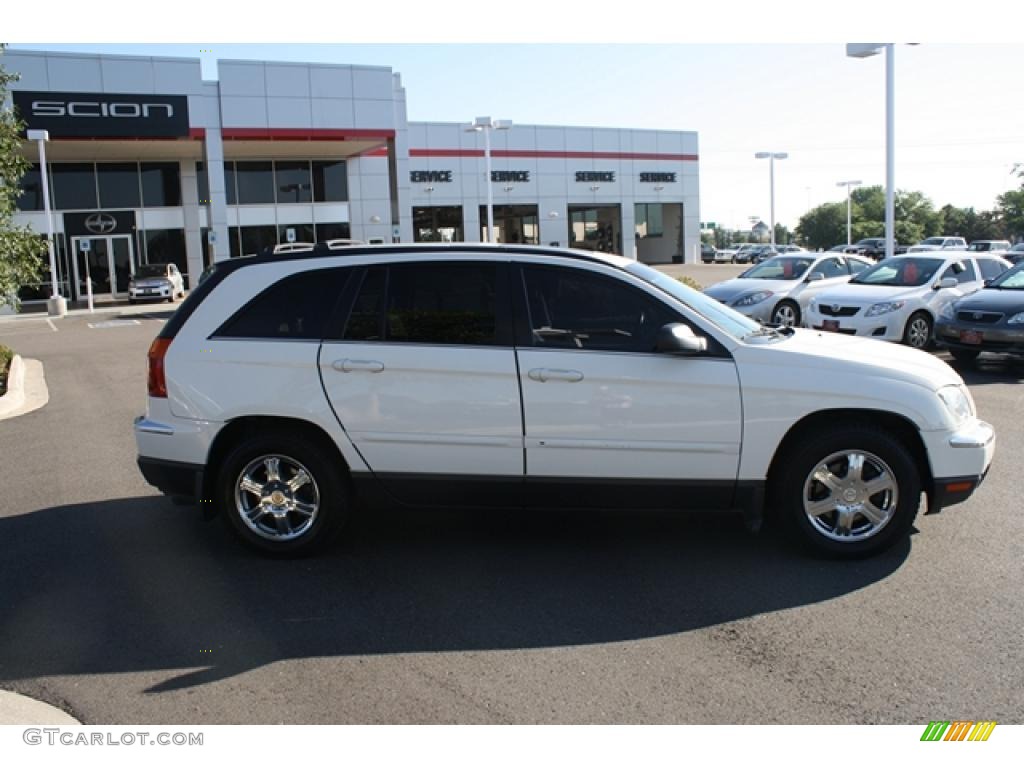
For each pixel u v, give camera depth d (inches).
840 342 211.8
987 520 224.5
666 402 190.9
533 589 186.2
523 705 140.1
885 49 826.8
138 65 1178.6
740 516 230.1
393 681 148.4
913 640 159.6
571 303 195.9
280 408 197.2
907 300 534.0
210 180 1229.7
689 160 2299.5
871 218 4626.0
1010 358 526.9
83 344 743.1
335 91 1275.8
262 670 152.9
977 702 138.7
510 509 199.0
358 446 197.2
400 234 1373.0
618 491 194.9
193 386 199.6
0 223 470.0
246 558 207.0
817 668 150.3
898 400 191.2
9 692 146.5
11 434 365.4
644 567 197.5
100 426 377.7
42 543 220.5
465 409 193.8
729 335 194.9
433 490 198.4
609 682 146.9
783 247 2561.5
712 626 167.2
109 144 1227.2
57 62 1143.0
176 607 179.9
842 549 195.9
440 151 2033.7
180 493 203.5
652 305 195.3
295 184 1505.9
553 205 2148.1
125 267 1409.9
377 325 197.6
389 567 200.1
